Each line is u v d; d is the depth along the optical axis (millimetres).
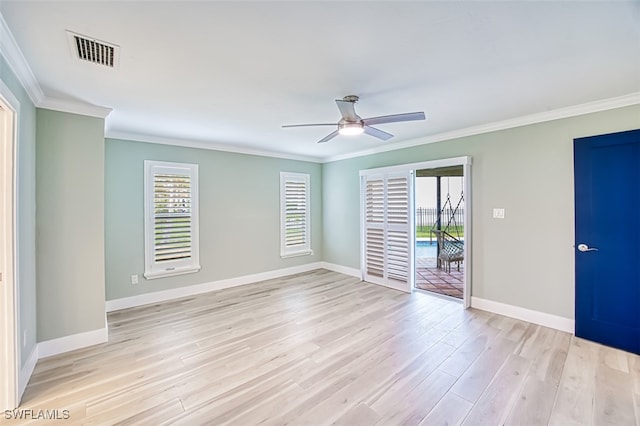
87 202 2867
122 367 2471
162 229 4223
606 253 2766
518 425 1794
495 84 2424
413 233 4539
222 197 4828
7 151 1970
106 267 3797
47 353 2646
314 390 2146
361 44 1820
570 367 2410
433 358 2574
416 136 4207
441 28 1656
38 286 2605
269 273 5418
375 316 3559
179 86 2414
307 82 2355
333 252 6043
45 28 1614
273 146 4879
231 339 2969
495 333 3059
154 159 4168
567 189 3070
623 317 2672
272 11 1490
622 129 2730
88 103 2777
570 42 1808
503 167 3531
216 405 1995
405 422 1823
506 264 3531
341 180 5820
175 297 4316
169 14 1502
